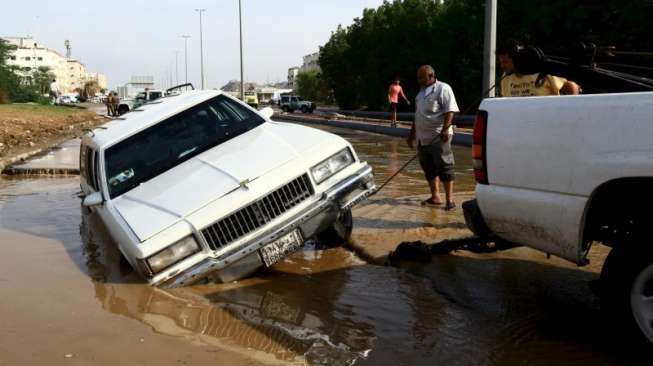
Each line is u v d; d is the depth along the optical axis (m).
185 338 3.88
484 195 4.10
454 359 3.53
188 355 3.59
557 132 3.66
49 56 170.25
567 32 25.09
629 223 3.69
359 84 52.75
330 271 5.36
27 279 5.26
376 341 3.80
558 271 5.07
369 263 5.57
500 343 3.74
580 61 4.56
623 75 4.40
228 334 3.94
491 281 4.88
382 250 5.79
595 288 3.62
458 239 5.38
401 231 6.41
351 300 4.58
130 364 3.47
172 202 5.04
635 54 4.61
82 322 4.18
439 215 7.12
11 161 13.89
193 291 4.82
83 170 7.72
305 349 3.69
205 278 4.91
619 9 22.66
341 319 4.20
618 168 3.36
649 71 4.78
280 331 3.99
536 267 5.19
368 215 7.24
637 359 3.48
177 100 6.70
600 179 3.44
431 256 5.49
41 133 24.69
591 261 5.25
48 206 8.90
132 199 5.32
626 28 23.25
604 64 4.65
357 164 5.61
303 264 5.61
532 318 4.12
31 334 3.96
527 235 3.94
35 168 12.50
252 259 4.93
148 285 4.89
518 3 27.22
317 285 4.97
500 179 4.00
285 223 5.00
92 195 5.60
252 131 6.19
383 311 4.33
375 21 48.22
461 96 36.06
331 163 5.44
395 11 44.25
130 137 6.06
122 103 40.91
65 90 194.25
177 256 4.77
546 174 3.72
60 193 10.10
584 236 3.78
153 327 4.07
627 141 3.34
